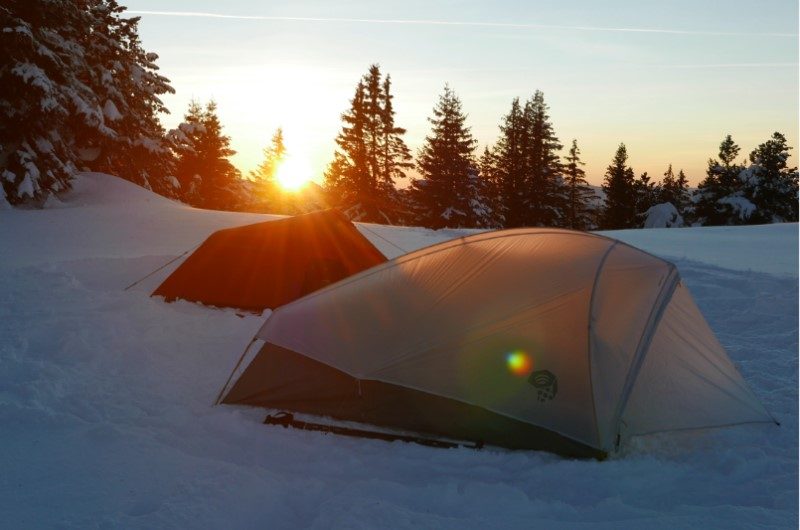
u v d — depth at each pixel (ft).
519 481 14.08
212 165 181.88
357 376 17.19
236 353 23.09
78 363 20.86
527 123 205.87
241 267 31.19
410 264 20.11
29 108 76.59
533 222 208.95
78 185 90.79
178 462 13.92
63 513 11.59
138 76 109.50
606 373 15.84
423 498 12.71
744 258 52.44
